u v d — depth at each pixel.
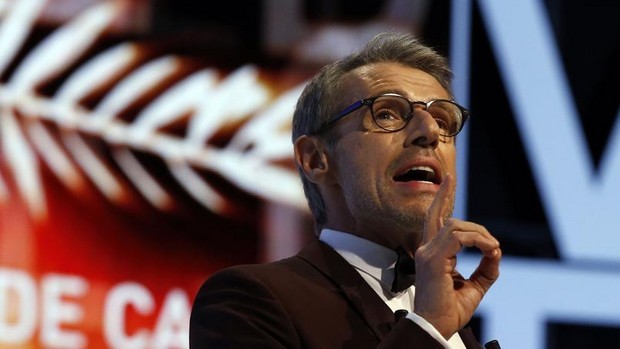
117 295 7.72
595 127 9.41
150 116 7.98
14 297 7.45
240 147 8.19
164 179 7.95
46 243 7.58
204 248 7.97
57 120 7.74
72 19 7.88
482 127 9.12
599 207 9.24
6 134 7.61
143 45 8.03
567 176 9.23
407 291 4.32
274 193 8.23
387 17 8.71
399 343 3.61
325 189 4.50
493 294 8.88
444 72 4.65
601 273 9.15
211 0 8.25
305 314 3.96
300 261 4.28
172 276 7.87
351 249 4.36
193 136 8.07
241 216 8.12
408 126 4.27
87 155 7.78
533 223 9.12
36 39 7.78
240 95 8.24
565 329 9.01
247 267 4.11
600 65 9.50
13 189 7.56
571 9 9.47
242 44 8.30
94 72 7.88
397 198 4.19
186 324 7.88
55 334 7.52
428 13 8.89
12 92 7.66
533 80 9.26
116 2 8.00
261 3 8.38
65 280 7.60
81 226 7.69
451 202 4.34
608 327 9.09
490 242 3.77
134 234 7.81
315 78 4.64
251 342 3.81
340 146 4.38
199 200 8.03
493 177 9.10
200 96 8.14
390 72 4.45
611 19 9.62
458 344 4.38
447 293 3.71
